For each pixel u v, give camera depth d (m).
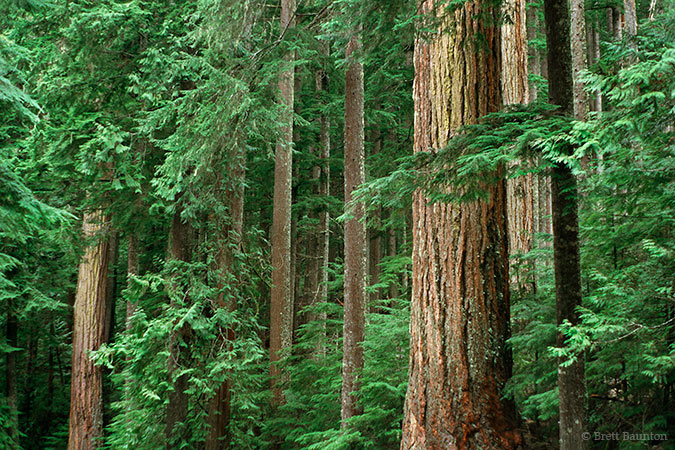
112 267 15.88
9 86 6.60
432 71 5.91
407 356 8.15
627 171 3.80
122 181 8.70
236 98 7.27
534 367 5.13
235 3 7.00
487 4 5.12
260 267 11.02
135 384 8.84
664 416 4.18
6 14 7.73
